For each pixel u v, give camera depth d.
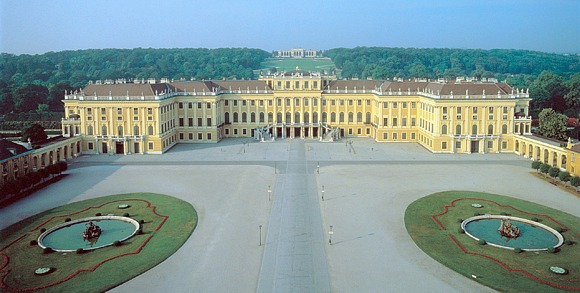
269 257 78.06
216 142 190.12
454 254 78.44
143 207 103.44
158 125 165.50
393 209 101.75
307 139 196.25
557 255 78.00
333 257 78.00
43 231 88.88
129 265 74.62
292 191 116.25
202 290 67.25
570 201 107.69
